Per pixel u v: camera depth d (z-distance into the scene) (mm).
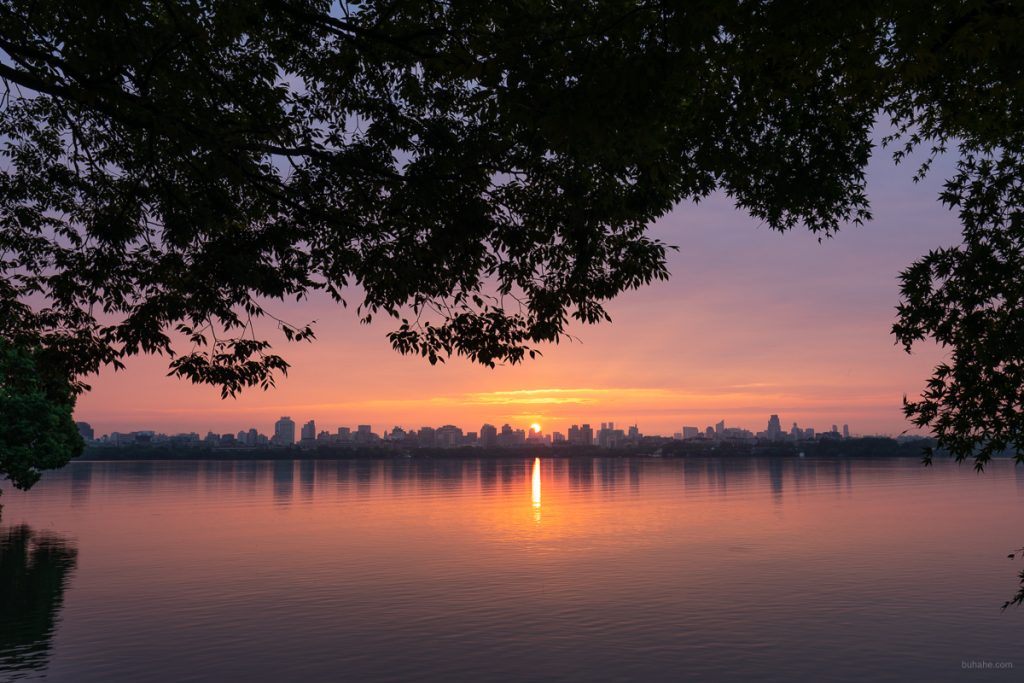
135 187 15172
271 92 14320
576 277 14938
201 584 39969
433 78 13414
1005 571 44969
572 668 25109
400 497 122875
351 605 35000
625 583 41031
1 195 16969
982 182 11984
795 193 13305
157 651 26719
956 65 9219
